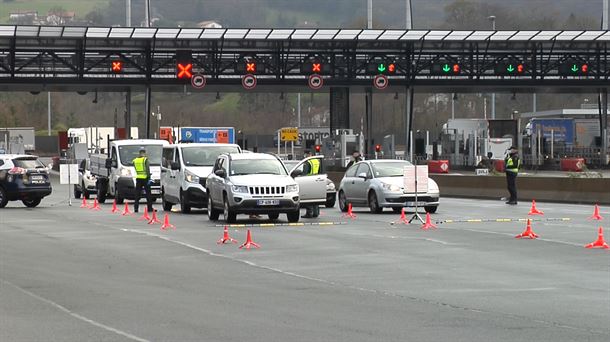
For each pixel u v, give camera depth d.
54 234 71.00
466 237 65.00
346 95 193.00
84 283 44.31
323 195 87.19
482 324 33.06
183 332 31.75
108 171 116.12
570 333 31.31
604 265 49.69
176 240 65.00
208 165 94.00
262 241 63.47
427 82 188.88
